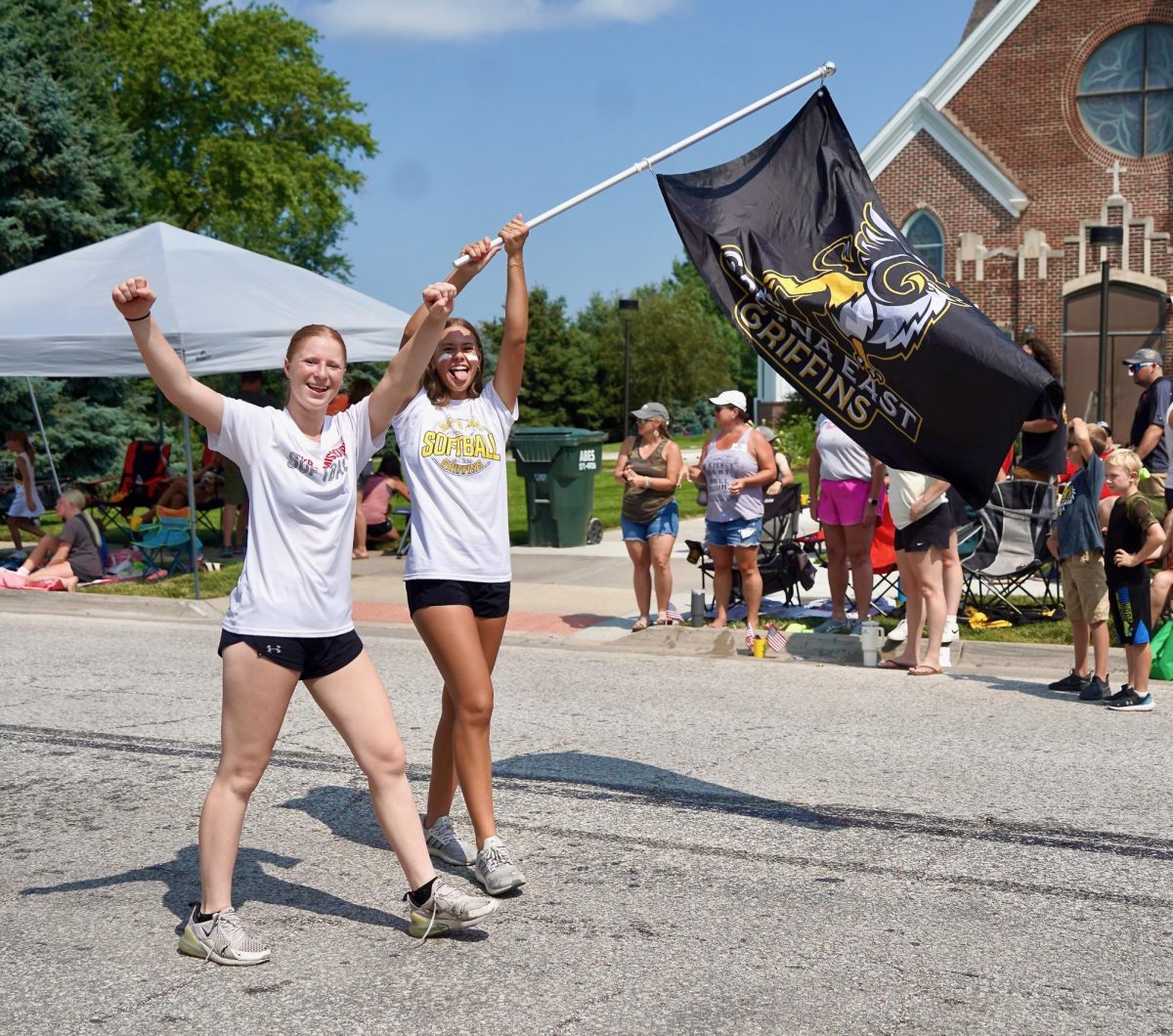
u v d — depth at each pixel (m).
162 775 6.66
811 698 8.58
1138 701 8.11
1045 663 9.70
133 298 3.99
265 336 13.16
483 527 5.04
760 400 37.34
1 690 8.71
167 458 19.09
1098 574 8.38
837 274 6.70
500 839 5.48
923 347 6.56
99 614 12.34
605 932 4.60
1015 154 28.89
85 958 4.38
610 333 65.81
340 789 6.39
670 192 6.74
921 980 4.20
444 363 5.06
